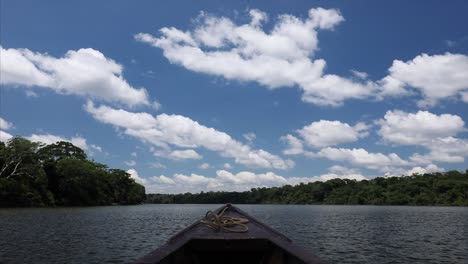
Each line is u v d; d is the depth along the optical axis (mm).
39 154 99812
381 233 37938
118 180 140000
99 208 94438
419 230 41500
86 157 118188
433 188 166000
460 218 65812
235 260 11555
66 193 102250
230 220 11586
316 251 25469
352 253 24703
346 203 192375
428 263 21484
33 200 87250
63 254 22516
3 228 36688
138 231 37219
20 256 21594
